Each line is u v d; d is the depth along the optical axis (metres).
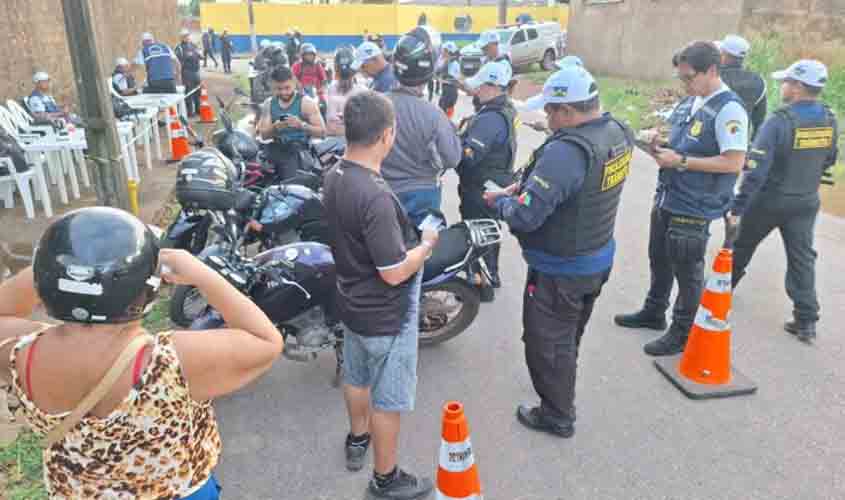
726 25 16.78
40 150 6.48
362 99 2.56
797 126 4.11
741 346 4.46
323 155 6.30
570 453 3.42
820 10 12.91
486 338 4.66
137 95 10.26
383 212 2.55
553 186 2.93
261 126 6.05
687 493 3.13
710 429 3.61
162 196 7.61
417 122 3.92
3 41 8.13
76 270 1.30
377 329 2.76
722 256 3.80
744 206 4.29
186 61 13.17
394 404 2.87
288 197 4.77
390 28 37.78
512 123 4.68
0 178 6.53
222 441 3.52
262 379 4.13
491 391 3.99
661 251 4.40
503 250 6.40
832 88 11.77
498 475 3.25
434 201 4.18
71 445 1.40
